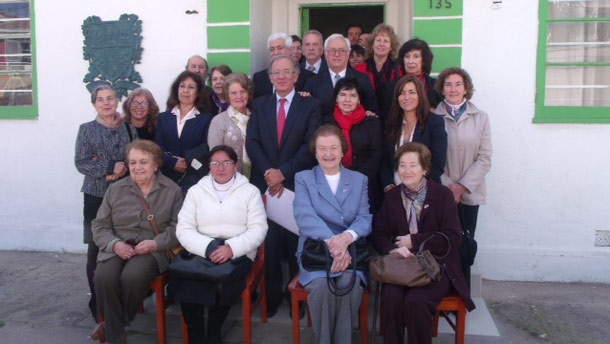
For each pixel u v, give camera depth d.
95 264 3.72
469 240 3.34
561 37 4.41
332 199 3.32
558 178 4.39
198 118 3.97
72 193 5.11
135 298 3.25
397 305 2.98
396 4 5.28
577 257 4.41
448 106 3.78
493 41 4.35
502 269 4.49
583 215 4.40
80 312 3.91
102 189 3.70
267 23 5.20
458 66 4.39
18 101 5.20
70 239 5.13
